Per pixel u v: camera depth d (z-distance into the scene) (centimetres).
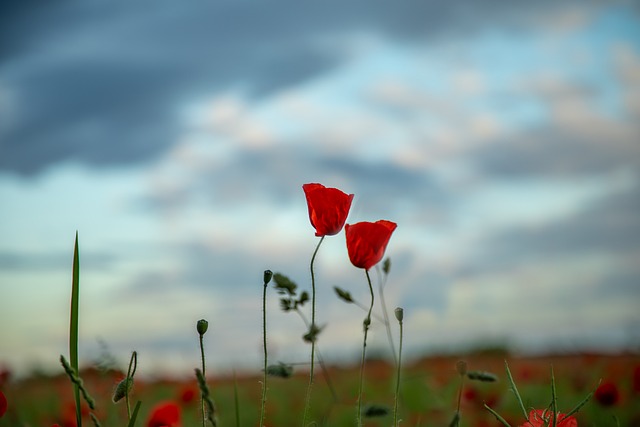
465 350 977
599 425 425
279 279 285
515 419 438
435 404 505
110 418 396
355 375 766
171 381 585
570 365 754
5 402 244
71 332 213
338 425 515
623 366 653
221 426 526
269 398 663
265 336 224
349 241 238
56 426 243
